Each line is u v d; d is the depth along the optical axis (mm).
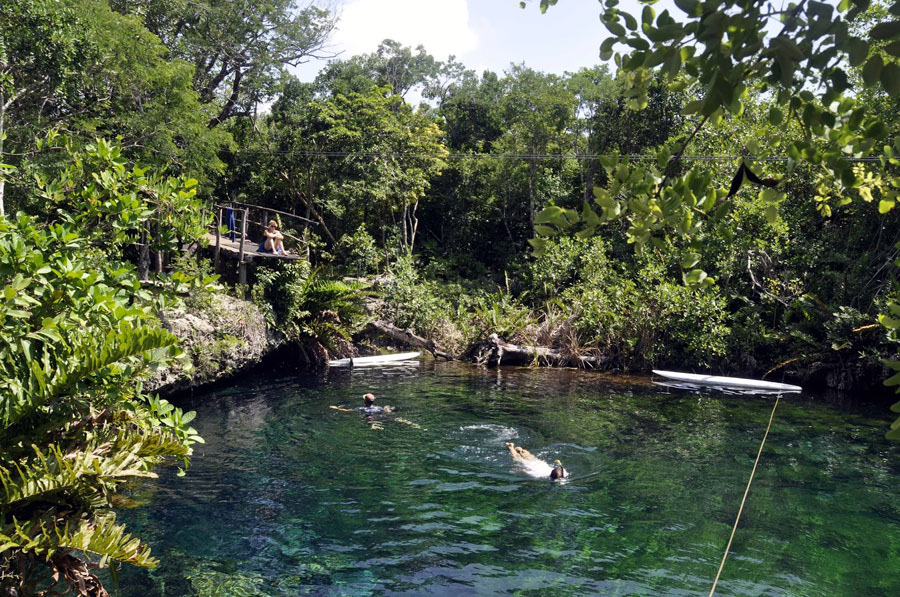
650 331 21531
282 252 20734
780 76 1732
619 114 32188
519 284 30484
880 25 1590
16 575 4855
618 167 2115
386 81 43594
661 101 30672
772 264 21547
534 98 31812
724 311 20844
